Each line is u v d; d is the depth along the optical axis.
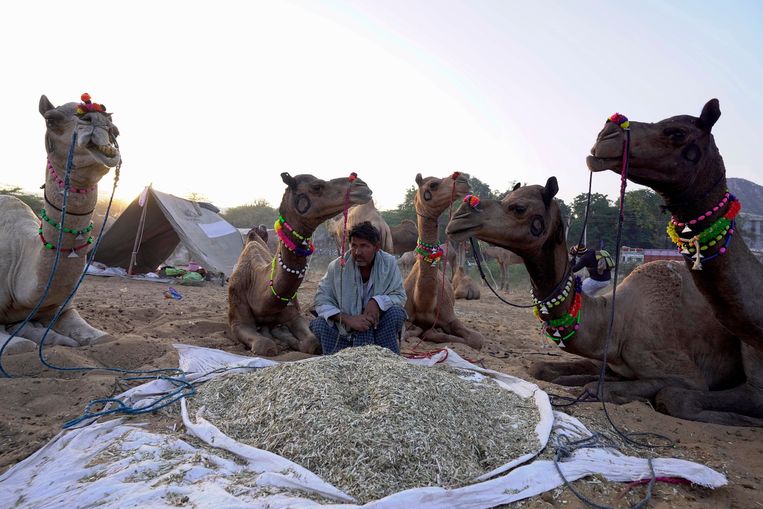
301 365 3.82
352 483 2.77
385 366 3.76
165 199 15.16
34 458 3.13
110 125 4.54
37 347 5.12
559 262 4.39
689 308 4.71
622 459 3.27
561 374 5.40
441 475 2.88
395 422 3.11
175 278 14.81
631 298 4.88
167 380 4.34
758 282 3.92
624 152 3.65
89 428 3.42
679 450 3.66
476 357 6.27
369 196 5.19
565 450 3.28
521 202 4.19
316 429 3.13
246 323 6.42
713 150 3.75
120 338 5.62
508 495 2.76
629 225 26.75
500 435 3.43
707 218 3.79
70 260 5.01
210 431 3.27
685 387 4.58
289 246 5.43
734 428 4.08
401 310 5.00
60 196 4.78
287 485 2.72
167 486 2.65
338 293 4.98
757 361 4.38
